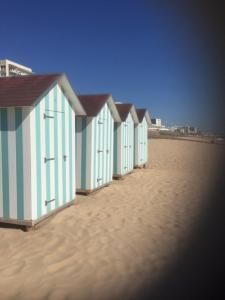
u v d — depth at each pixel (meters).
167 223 6.93
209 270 4.71
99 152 10.24
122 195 9.69
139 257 5.14
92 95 10.46
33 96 6.27
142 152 16.36
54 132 7.18
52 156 7.11
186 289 4.17
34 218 6.39
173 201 8.98
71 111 7.99
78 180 9.79
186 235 6.18
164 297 3.98
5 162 6.45
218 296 4.00
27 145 6.24
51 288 4.16
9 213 6.47
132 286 4.24
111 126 11.27
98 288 4.18
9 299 3.92
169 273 4.60
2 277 4.43
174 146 26.11
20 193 6.36
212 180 12.57
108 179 11.18
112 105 10.88
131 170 14.35
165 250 5.45
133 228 6.55
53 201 7.19
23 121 6.24
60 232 6.23
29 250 5.36
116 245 5.62
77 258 5.07
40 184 6.62
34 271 4.62
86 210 7.82
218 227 6.67
